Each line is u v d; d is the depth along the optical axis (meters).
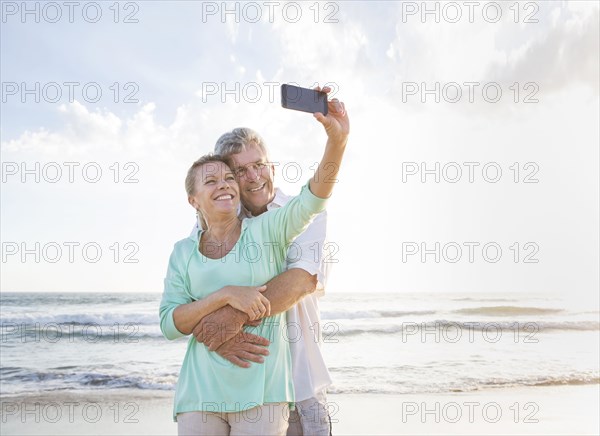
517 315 21.14
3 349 14.30
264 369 2.67
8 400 9.86
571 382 10.20
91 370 12.02
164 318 2.80
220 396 2.64
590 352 13.41
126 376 11.55
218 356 2.67
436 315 21.55
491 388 9.79
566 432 7.07
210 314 2.66
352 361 12.27
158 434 7.27
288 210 2.72
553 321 19.39
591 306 20.09
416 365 11.86
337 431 7.13
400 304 21.33
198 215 2.92
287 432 3.21
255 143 3.33
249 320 2.70
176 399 2.77
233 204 2.80
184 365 2.80
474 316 21.39
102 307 19.23
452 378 10.62
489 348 13.90
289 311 3.16
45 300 18.81
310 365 3.23
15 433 7.40
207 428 2.65
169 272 2.90
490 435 6.96
